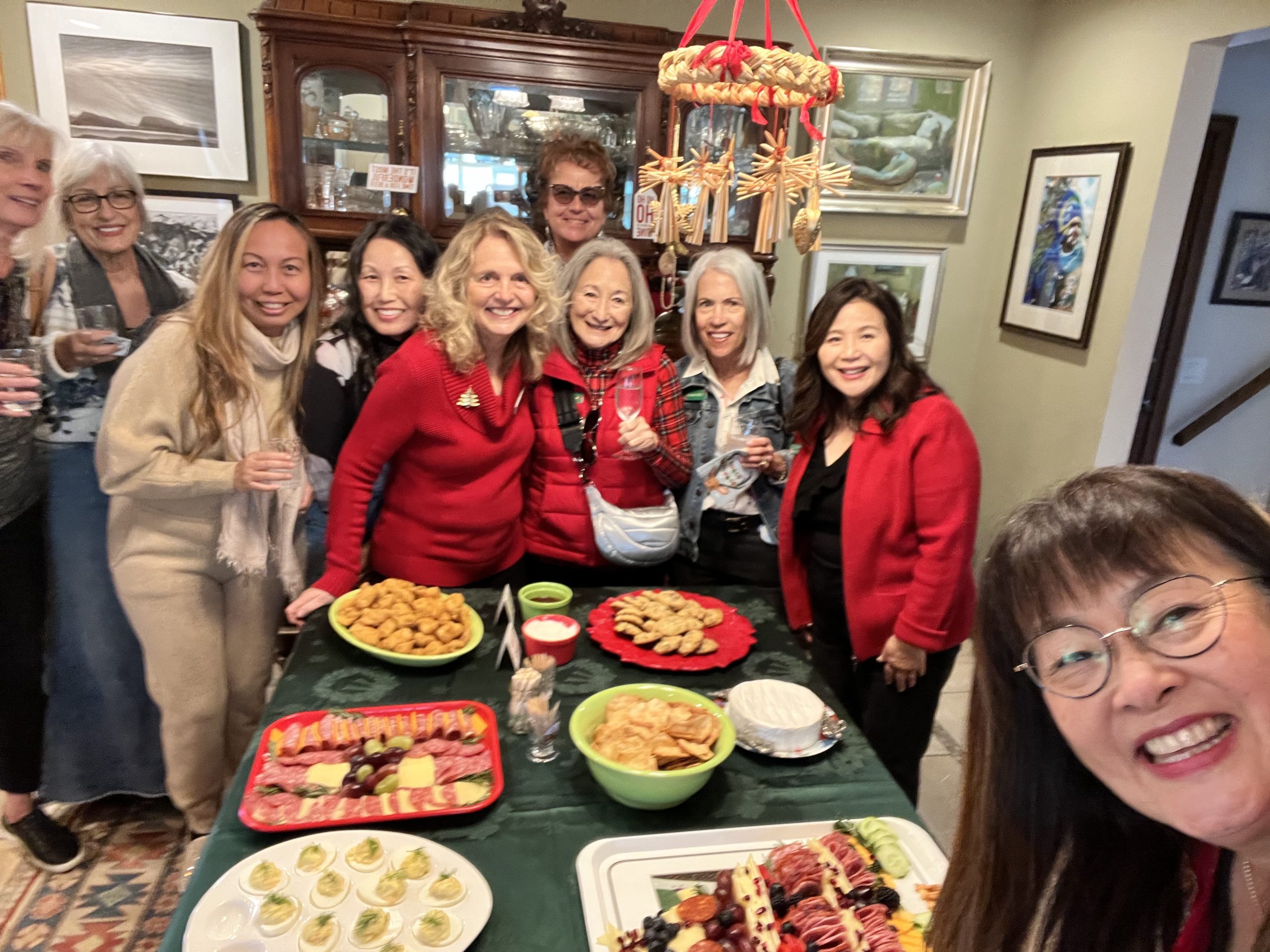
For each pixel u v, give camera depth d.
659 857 1.15
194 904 1.05
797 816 1.25
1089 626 0.66
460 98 2.92
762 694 1.47
